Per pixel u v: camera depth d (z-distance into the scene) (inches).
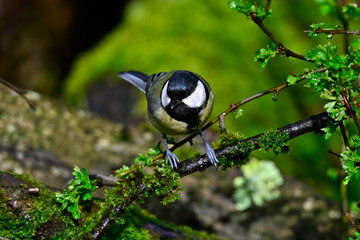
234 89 500.4
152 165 228.1
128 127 463.2
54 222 225.0
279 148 221.6
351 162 198.1
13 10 607.5
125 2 659.4
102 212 225.5
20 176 233.9
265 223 378.0
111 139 442.6
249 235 368.2
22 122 435.5
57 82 634.8
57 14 624.7
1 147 394.6
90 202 242.5
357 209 263.0
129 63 533.6
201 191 394.9
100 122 471.5
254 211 387.2
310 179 484.7
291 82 210.7
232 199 395.2
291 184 414.6
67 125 450.3
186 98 258.4
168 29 551.8
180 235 269.3
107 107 521.0
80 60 581.0
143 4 592.4
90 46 658.8
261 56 211.3
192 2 568.1
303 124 221.9
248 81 509.4
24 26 615.2
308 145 494.9
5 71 613.9
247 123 490.9
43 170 382.3
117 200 220.7
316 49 201.8
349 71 197.8
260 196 398.0
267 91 223.5
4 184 222.2
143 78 321.1
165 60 522.0
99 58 558.3
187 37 538.0
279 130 222.7
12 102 462.3
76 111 481.7
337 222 378.9
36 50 621.0
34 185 229.8
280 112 501.4
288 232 370.9
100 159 414.9
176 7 571.2
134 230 251.9
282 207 391.5
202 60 515.2
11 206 218.7
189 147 432.5
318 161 491.8
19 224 218.7
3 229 216.4
